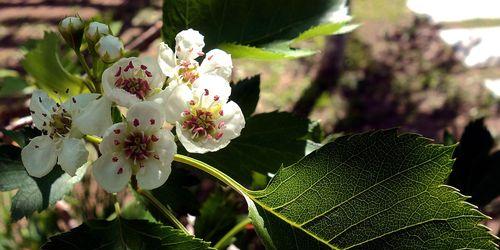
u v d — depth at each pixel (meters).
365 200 0.14
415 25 0.82
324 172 0.14
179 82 0.15
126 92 0.15
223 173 0.16
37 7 0.83
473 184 0.21
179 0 0.18
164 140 0.15
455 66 0.74
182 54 0.16
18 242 0.28
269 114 0.19
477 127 0.21
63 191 0.16
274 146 0.18
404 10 0.86
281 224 0.15
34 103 0.15
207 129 0.15
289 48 0.19
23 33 0.77
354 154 0.14
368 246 0.14
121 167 0.15
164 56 0.15
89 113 0.14
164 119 0.15
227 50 0.18
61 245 0.15
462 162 0.21
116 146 0.15
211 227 0.23
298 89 0.69
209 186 0.36
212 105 0.15
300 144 0.18
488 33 0.79
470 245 0.13
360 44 0.77
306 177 0.15
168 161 0.15
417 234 0.14
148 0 0.80
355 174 0.14
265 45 0.19
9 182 0.16
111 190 0.14
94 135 0.15
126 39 0.70
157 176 0.15
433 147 0.14
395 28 0.81
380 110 0.66
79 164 0.14
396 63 0.74
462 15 0.83
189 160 0.15
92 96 0.15
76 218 0.28
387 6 0.87
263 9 0.19
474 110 0.66
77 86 0.21
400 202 0.14
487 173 0.20
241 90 0.19
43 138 0.15
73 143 0.14
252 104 0.19
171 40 0.18
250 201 0.15
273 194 0.15
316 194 0.15
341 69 0.71
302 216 0.15
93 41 0.16
